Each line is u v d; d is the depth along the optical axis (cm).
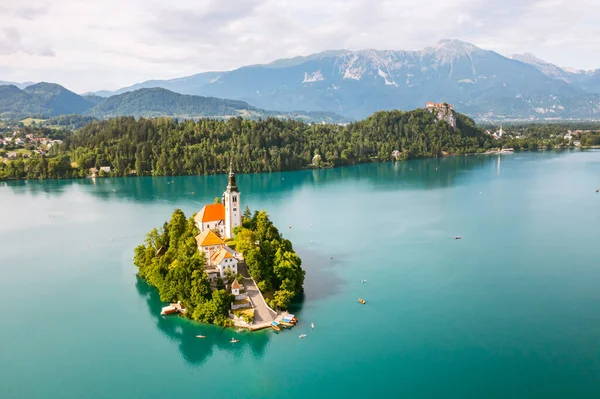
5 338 14775
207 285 15488
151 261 18575
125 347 14112
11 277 19788
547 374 12444
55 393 12112
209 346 13950
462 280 18575
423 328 14812
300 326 14938
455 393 11731
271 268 16888
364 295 17212
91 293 17925
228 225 19300
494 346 13775
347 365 12925
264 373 12681
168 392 12069
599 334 14325
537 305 16312
